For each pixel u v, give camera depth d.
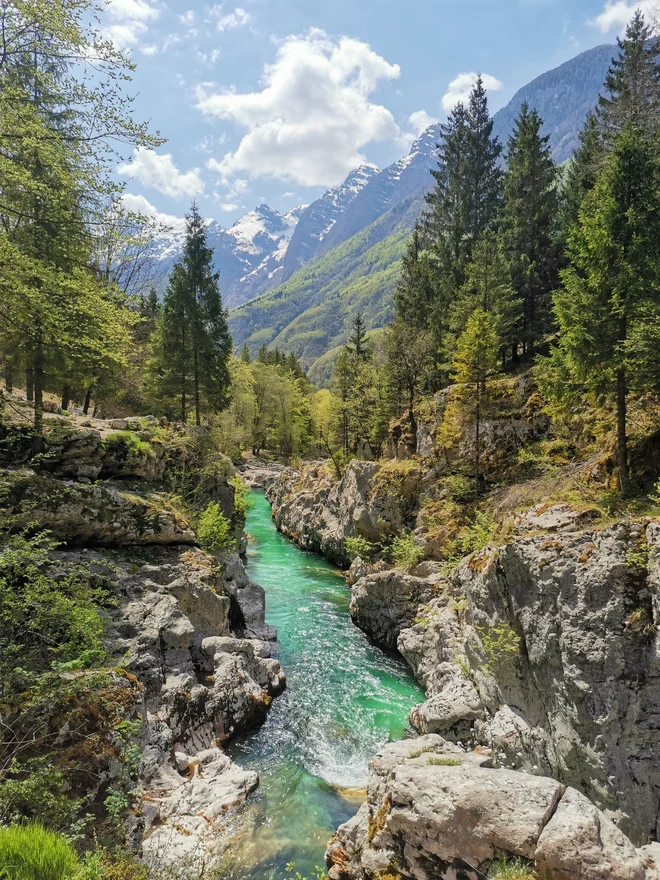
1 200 9.91
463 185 50.84
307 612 25.56
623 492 13.56
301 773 13.20
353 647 21.73
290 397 78.12
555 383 16.59
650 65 31.39
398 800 7.75
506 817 6.66
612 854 6.05
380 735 15.16
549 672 11.38
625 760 9.46
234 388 67.56
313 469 51.81
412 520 29.39
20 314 10.80
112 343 12.41
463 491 26.22
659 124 26.97
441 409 31.20
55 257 11.16
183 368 36.12
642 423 15.80
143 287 25.38
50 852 5.07
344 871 8.54
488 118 51.28
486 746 12.48
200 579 17.52
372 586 23.00
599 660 10.12
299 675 18.95
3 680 8.62
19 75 9.17
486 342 26.69
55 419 18.86
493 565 13.98
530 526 13.86
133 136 9.79
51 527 15.04
